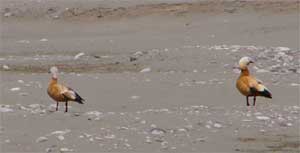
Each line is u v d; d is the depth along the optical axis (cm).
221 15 13138
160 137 4362
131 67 8725
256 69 7900
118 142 4188
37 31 13225
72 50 10606
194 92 6359
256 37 11094
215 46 9850
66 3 14688
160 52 9450
